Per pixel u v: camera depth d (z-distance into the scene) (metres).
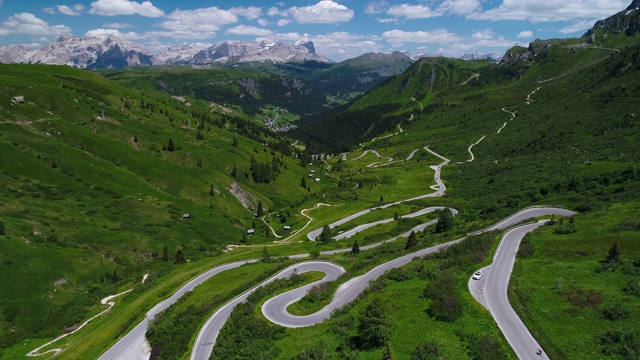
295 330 59.62
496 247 72.38
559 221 80.44
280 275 88.81
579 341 42.06
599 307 46.47
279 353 52.12
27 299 89.12
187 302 82.00
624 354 38.69
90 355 69.81
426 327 48.00
